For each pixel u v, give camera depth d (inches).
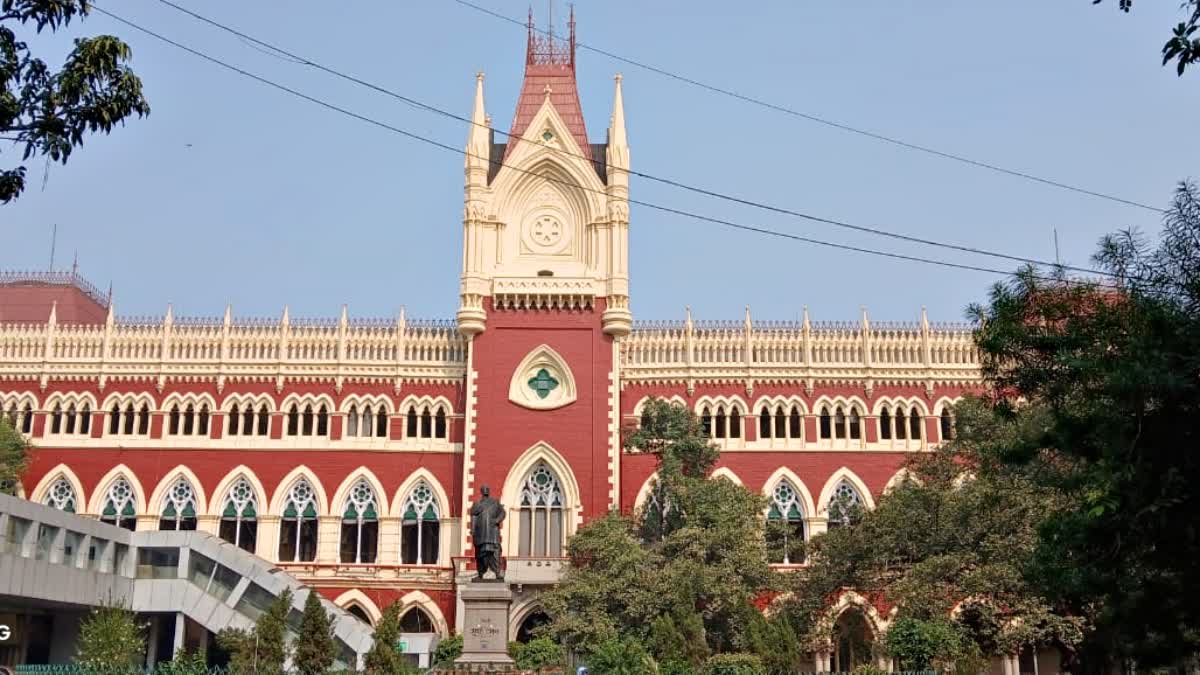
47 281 3678.6
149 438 3196.4
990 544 2303.2
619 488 3122.5
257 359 3245.6
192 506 3164.4
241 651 2251.5
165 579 2731.3
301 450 3196.4
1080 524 1151.0
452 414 3238.2
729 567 2566.4
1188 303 1122.0
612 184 3253.0
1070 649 2500.0
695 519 2682.1
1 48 903.1
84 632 2206.0
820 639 2650.1
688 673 2025.1
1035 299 1264.8
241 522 3161.9
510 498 3093.0
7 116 908.6
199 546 2743.6
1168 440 1085.8
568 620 2539.4
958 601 2317.9
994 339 1259.8
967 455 2524.6
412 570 3088.1
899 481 3171.8
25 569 2420.0
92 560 2645.2
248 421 3228.3
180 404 3223.4
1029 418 2145.7
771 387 3255.4
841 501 2859.3
